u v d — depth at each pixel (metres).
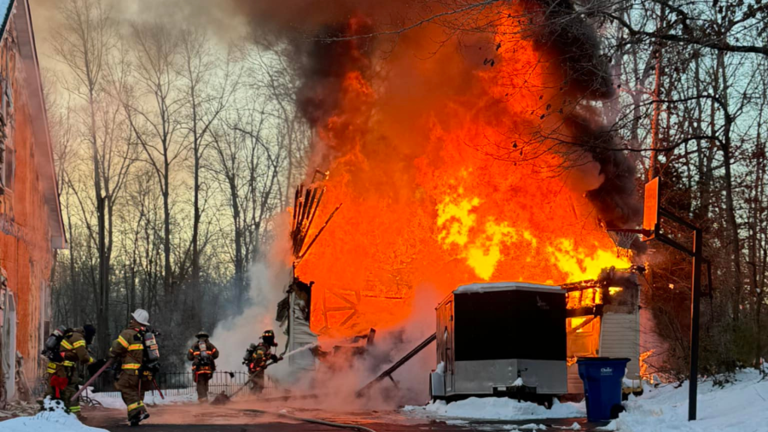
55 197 23.06
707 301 16.03
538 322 14.98
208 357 18.80
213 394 22.12
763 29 12.57
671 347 16.39
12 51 19.28
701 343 15.02
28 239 20.67
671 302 17.42
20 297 19.64
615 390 12.81
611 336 16.00
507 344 14.82
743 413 10.03
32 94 21.19
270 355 19.70
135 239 47.91
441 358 16.77
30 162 21.14
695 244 10.63
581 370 12.99
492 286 15.09
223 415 14.98
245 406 17.97
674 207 18.55
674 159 18.06
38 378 21.50
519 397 14.58
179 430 11.61
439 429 11.87
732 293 16.34
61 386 13.09
